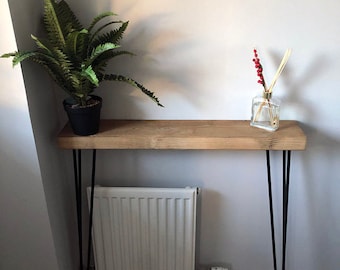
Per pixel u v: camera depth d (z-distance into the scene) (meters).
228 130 1.32
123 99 1.41
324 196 1.55
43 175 1.30
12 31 1.08
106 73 1.36
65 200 1.52
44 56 1.11
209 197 1.59
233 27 1.27
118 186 1.58
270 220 1.61
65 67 1.11
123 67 1.35
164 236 1.56
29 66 1.18
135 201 1.49
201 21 1.27
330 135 1.43
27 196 1.31
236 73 1.34
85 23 1.29
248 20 1.26
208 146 1.27
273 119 1.31
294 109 1.40
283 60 1.25
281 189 1.55
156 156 1.51
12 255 1.43
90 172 1.55
